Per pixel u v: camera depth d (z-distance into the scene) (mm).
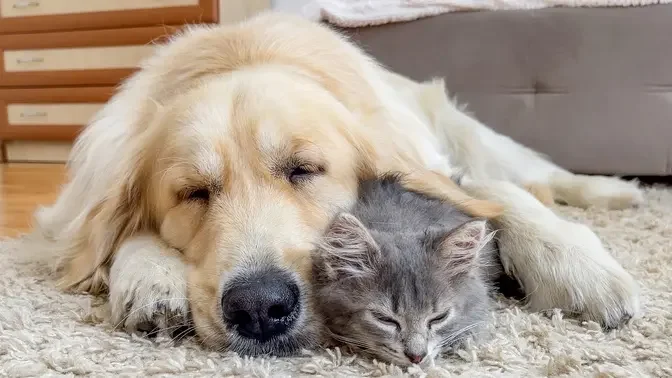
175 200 574
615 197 935
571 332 503
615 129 1165
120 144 661
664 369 442
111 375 445
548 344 482
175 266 546
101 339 501
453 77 1200
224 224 535
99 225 619
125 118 681
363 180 622
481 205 610
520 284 583
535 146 1199
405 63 1206
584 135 1177
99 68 1939
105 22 1896
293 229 535
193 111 578
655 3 1122
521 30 1168
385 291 510
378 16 1192
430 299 511
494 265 594
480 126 982
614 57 1143
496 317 543
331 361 478
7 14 1987
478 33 1181
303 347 503
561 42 1156
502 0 1178
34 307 562
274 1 1602
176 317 519
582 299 534
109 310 556
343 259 520
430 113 930
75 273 626
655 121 1149
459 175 728
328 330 517
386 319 506
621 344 482
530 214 602
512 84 1187
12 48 2008
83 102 1977
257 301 487
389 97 752
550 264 556
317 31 735
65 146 2066
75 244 650
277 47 680
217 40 694
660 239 741
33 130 2041
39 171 1729
